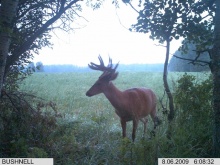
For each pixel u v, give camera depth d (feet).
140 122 23.59
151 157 13.47
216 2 13.62
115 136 19.38
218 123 13.69
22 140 14.83
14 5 13.32
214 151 13.80
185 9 14.75
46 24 15.96
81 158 15.38
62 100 35.81
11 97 17.04
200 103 16.21
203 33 14.96
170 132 15.42
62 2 15.87
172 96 17.62
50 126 16.72
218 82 13.65
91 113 27.17
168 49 16.11
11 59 15.88
